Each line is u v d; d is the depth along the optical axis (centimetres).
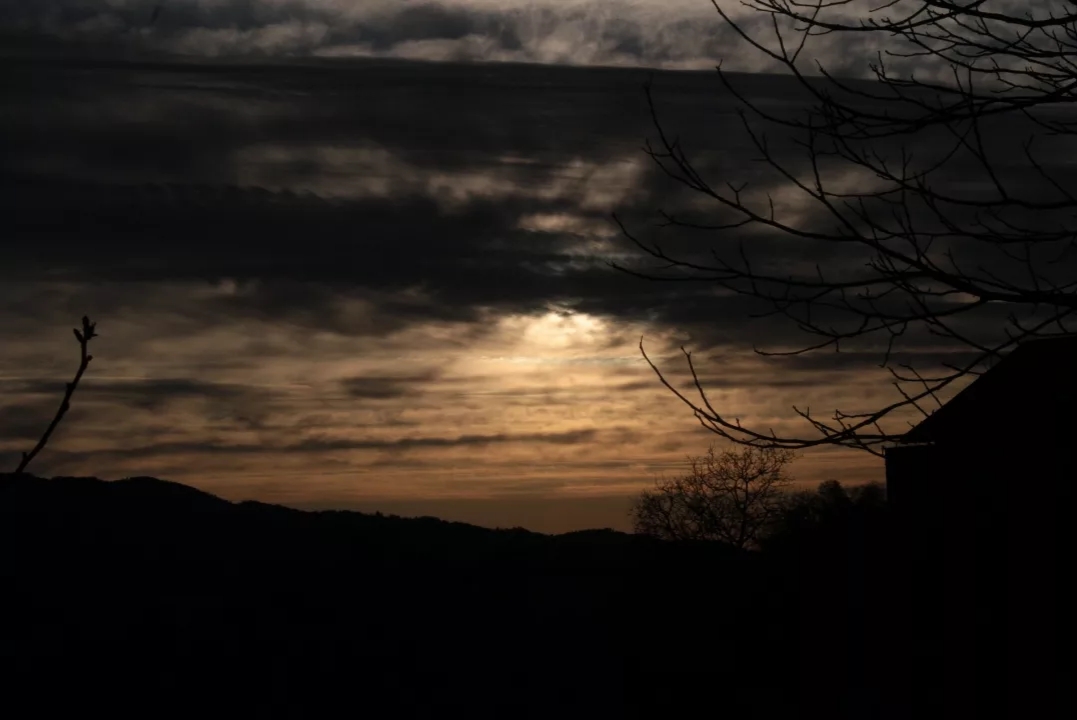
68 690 4088
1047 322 449
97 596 5112
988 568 1383
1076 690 1260
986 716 1385
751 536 4238
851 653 1989
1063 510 1262
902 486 1515
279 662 5038
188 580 5744
